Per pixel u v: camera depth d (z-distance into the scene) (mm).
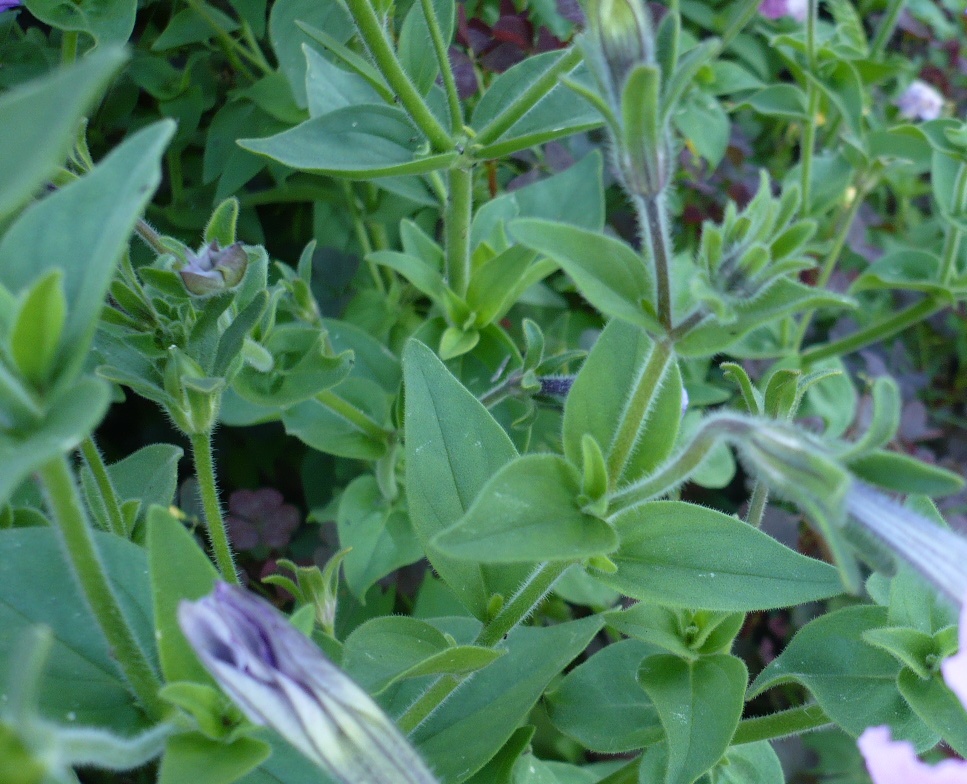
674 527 260
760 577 255
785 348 504
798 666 295
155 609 218
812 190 527
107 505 291
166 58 451
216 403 278
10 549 241
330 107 395
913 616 282
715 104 523
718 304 218
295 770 243
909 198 634
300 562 424
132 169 195
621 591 257
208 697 214
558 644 297
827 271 520
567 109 367
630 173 220
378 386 397
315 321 374
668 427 265
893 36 696
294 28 400
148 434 448
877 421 198
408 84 338
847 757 412
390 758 205
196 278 265
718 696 278
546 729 399
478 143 355
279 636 197
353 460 422
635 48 218
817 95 475
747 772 316
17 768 163
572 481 241
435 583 395
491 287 385
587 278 231
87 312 187
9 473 169
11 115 150
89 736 186
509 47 446
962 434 566
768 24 586
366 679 266
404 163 343
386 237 486
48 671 233
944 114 625
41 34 426
